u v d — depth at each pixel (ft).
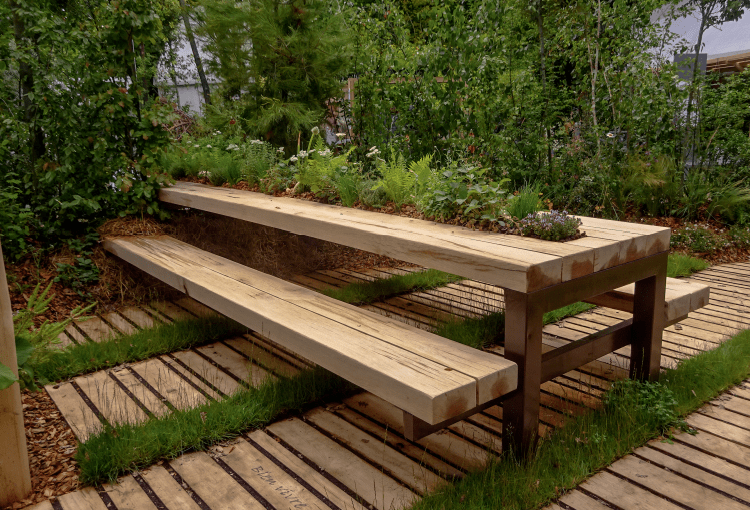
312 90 20.56
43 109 13.98
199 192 14.60
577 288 7.07
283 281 10.41
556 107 21.42
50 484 6.82
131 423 8.07
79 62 14.49
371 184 12.52
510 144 19.72
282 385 8.91
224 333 11.73
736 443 7.41
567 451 7.01
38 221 14.53
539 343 6.77
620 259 7.61
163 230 15.84
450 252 7.38
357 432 7.93
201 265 11.63
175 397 9.03
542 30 21.39
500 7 17.57
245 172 15.70
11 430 6.31
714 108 21.11
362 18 19.57
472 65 17.53
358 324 7.91
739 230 19.61
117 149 15.24
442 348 6.93
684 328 11.82
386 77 19.29
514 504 6.01
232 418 7.94
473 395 5.90
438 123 18.67
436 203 9.86
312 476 6.87
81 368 10.06
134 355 10.62
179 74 29.12
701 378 8.95
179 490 6.66
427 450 7.42
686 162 21.75
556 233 7.79
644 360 8.63
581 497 6.32
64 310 13.17
